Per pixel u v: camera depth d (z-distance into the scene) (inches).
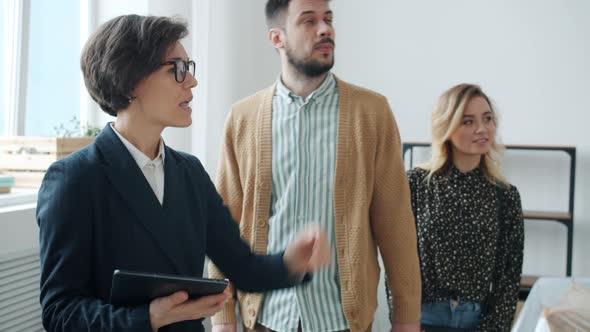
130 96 42.8
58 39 112.2
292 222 65.3
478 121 76.4
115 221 41.5
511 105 138.6
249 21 140.9
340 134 64.9
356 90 67.9
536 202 138.3
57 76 112.0
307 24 64.4
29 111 105.0
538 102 137.0
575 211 135.3
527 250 139.6
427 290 75.8
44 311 38.7
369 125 65.5
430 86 143.3
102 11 118.3
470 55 140.6
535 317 47.7
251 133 68.9
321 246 48.9
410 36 144.1
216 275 68.6
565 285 51.4
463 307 74.8
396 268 66.2
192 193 47.5
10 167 92.7
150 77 42.9
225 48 134.5
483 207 76.5
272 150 67.3
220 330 69.4
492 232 75.9
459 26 141.0
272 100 68.9
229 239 50.2
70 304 38.1
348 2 147.8
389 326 140.7
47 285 38.8
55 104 111.7
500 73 139.0
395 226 65.9
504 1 138.3
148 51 42.0
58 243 39.3
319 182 65.1
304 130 66.4
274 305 65.2
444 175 78.5
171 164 46.4
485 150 76.4
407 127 145.2
